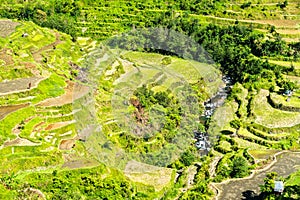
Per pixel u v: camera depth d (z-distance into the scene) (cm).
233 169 7350
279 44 11950
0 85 8769
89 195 6594
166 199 6844
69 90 9019
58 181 6669
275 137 8794
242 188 6962
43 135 7675
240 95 10319
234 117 9550
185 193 6819
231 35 12475
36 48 11031
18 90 8588
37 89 8688
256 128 9062
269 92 10338
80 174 6925
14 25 11731
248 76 10912
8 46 10412
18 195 6284
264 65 11319
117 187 6756
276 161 7838
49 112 8200
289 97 10038
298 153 8206
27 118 7981
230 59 11500
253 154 8131
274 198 6353
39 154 7181
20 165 6938
